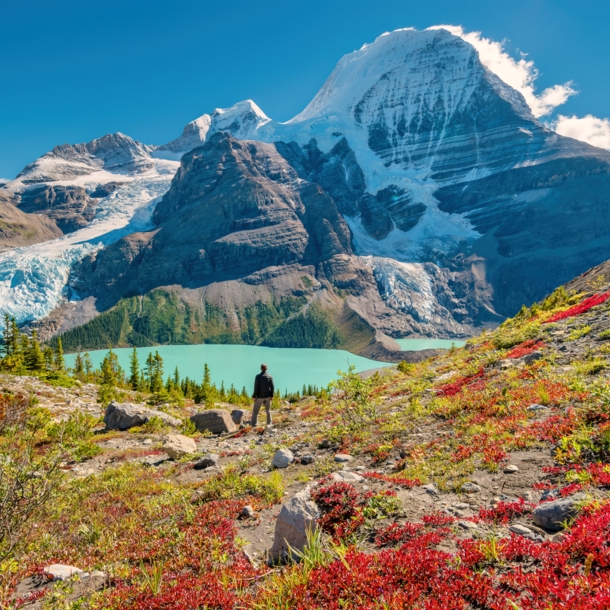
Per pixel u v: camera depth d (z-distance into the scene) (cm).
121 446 2575
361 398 1695
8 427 1073
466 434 1189
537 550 505
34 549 971
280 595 514
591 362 1416
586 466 759
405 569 512
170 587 650
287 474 1273
